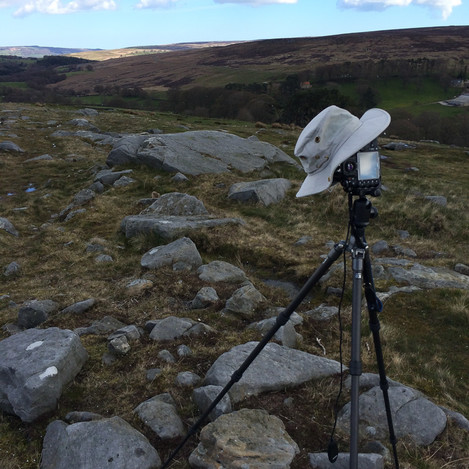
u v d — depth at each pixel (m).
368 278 2.64
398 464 3.21
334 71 166.50
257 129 37.84
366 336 5.74
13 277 8.90
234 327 5.90
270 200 14.97
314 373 4.44
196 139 20.16
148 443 3.41
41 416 3.90
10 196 16.05
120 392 4.27
